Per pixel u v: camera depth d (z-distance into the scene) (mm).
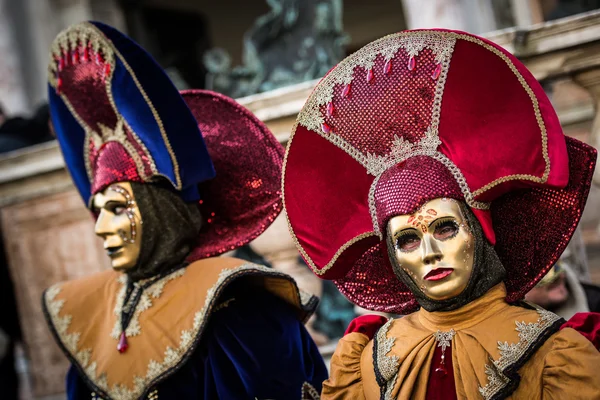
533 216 2607
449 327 2576
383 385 2598
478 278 2531
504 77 2539
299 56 6832
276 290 3475
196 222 3568
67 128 3801
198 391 3385
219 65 6988
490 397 2395
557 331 2428
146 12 13758
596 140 4250
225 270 3402
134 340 3447
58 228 5660
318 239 2824
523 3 7945
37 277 5680
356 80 2740
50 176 5629
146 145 3469
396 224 2535
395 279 2820
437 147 2615
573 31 4199
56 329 3703
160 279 3516
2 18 9602
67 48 3643
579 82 4277
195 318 3348
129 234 3451
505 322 2488
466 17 7711
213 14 15094
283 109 4777
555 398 2324
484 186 2543
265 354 3299
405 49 2680
